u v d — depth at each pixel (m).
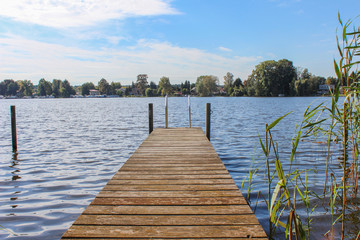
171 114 25.58
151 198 2.98
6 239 3.18
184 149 5.70
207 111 8.56
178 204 2.82
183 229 2.29
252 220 2.46
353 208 3.93
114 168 6.55
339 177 5.48
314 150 8.21
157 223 2.40
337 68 2.93
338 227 3.41
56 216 3.83
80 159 7.55
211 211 2.65
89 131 13.79
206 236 2.18
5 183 5.36
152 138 7.18
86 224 2.37
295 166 6.44
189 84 127.31
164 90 122.81
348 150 7.95
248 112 26.80
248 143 9.89
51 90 138.62
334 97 3.04
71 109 36.44
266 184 5.12
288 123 16.33
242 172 6.04
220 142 10.17
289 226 2.66
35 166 6.75
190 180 3.63
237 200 2.92
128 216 2.54
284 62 72.88
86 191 4.89
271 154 7.84
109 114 26.48
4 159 7.57
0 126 16.41
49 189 5.00
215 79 106.56
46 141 10.73
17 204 4.27
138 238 2.15
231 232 2.24
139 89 136.88
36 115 25.66
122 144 10.00
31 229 3.44
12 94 135.62
